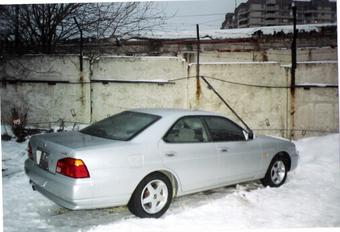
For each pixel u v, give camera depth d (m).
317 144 8.54
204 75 9.07
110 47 9.37
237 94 9.16
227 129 5.03
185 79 9.05
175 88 9.05
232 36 9.62
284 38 9.60
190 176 4.42
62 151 3.71
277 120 9.27
